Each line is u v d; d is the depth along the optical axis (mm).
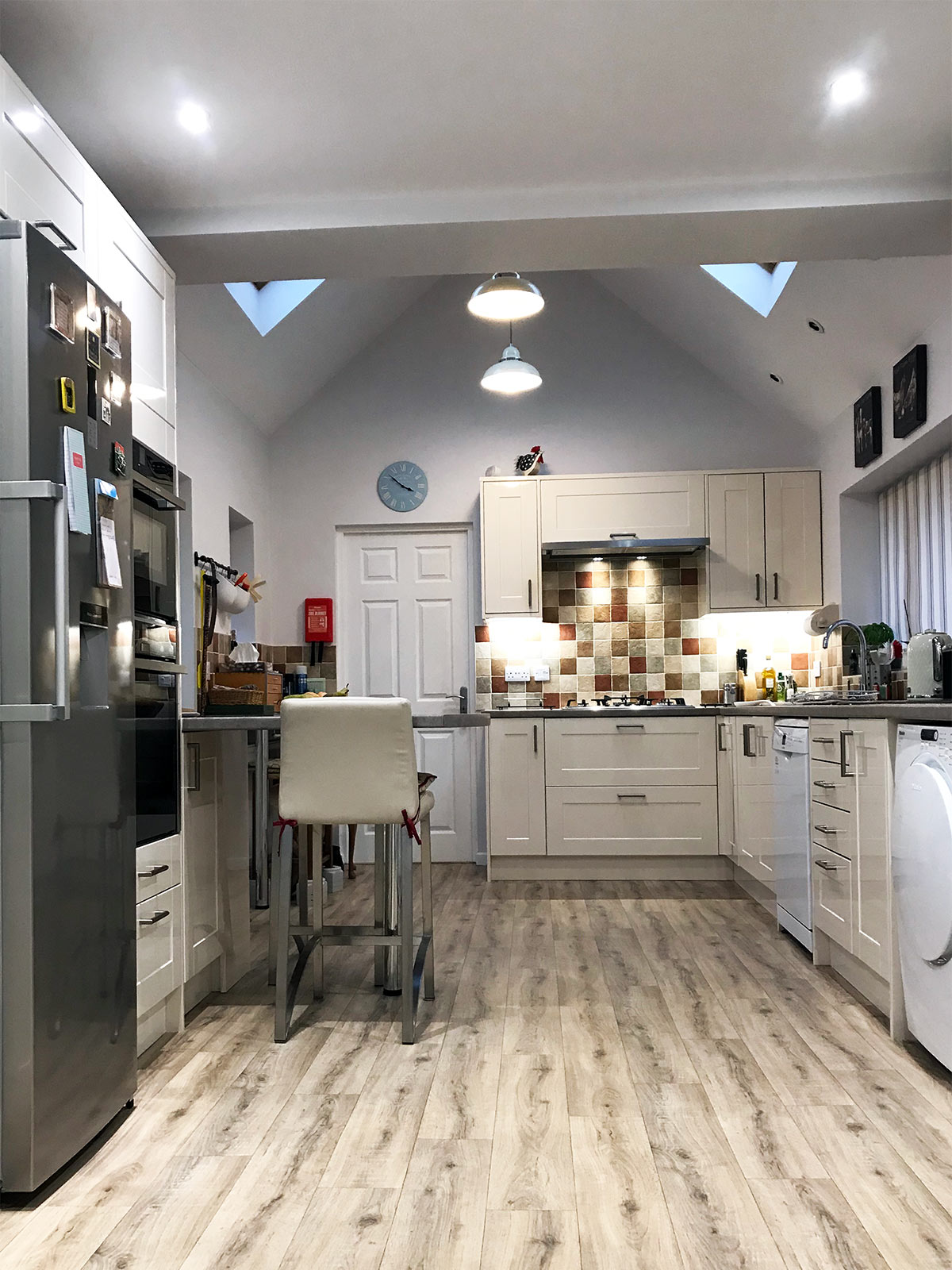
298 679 5688
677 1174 1927
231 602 4746
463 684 6027
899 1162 1970
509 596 5562
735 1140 2078
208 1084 2428
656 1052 2631
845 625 4520
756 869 4520
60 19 2283
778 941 3920
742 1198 1828
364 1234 1713
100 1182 1922
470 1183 1901
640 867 5352
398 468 6023
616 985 3289
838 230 3258
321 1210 1802
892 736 2709
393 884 3174
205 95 2607
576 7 2287
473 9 2281
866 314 4078
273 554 6016
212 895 3164
